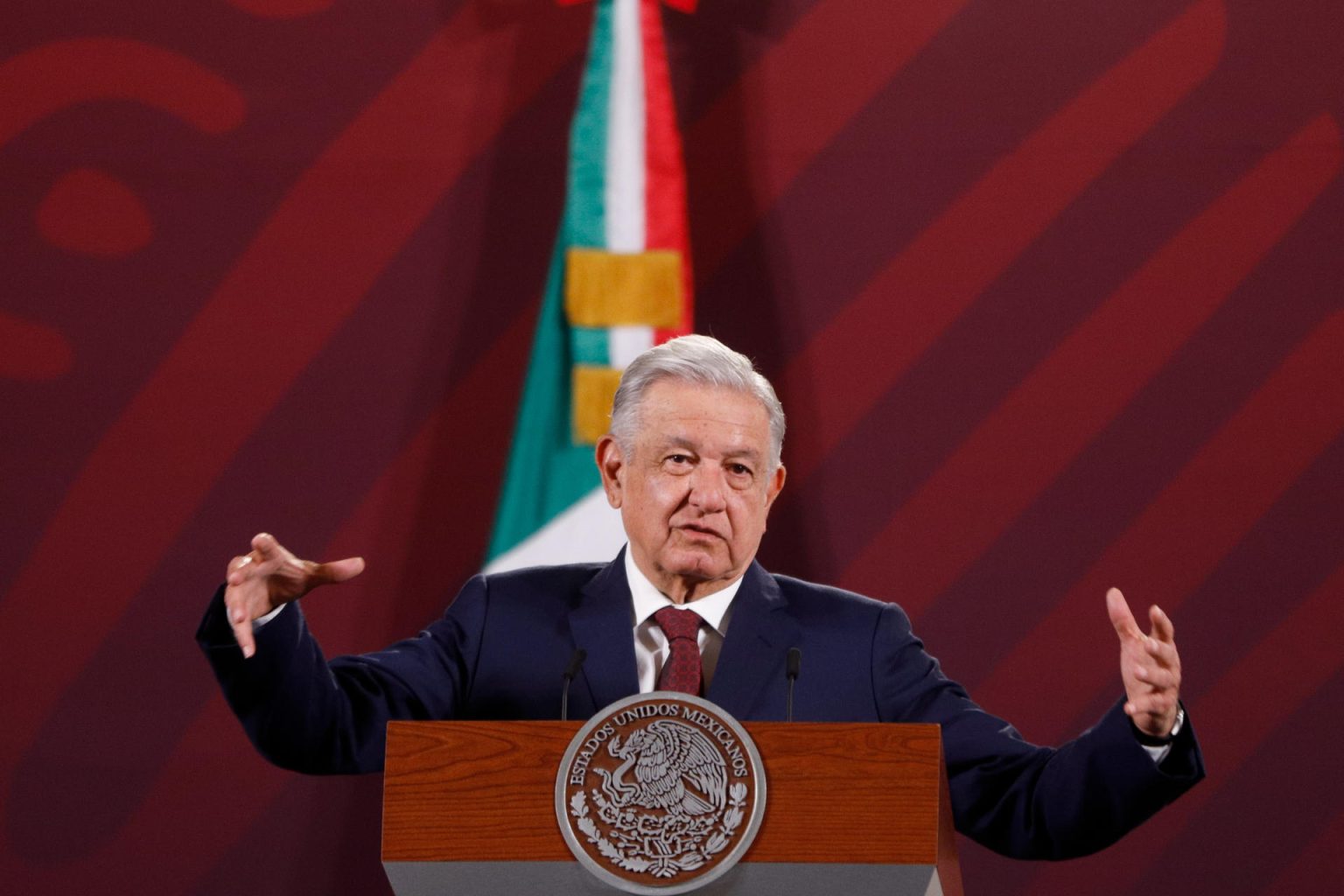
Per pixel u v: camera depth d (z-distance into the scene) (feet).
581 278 47.93
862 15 48.85
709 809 19.36
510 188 48.49
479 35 49.34
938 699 25.96
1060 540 45.78
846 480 46.47
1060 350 46.70
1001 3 48.62
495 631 26.71
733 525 25.22
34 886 45.01
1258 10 47.98
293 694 23.09
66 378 47.55
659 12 49.19
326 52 49.32
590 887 19.47
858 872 19.24
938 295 47.32
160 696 45.98
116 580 46.55
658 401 25.58
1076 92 48.03
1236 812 44.09
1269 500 45.57
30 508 46.88
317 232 48.32
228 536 46.78
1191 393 46.24
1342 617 44.88
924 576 45.88
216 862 45.21
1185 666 44.91
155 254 48.21
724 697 24.94
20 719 45.78
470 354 47.65
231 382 47.55
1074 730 44.83
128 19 49.55
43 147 48.80
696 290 47.83
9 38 49.34
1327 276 46.60
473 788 19.74
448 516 46.91
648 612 26.00
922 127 48.21
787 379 47.14
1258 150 47.32
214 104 49.03
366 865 45.27
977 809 24.94
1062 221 47.39
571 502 46.96
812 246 47.83
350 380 47.55
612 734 19.72
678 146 48.57
